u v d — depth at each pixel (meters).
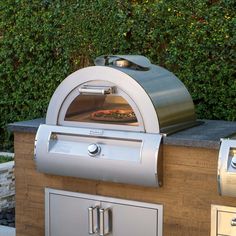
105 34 5.35
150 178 3.54
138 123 3.63
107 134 3.68
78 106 3.88
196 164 3.51
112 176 3.67
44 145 3.87
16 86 6.07
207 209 3.51
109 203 3.81
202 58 4.89
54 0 5.61
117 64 3.96
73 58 5.65
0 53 6.07
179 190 3.58
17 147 4.14
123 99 3.80
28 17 5.81
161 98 3.71
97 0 5.34
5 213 5.20
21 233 4.22
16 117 6.16
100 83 3.75
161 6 5.01
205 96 4.91
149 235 3.71
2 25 5.99
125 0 5.22
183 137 3.56
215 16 4.79
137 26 5.17
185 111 3.99
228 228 3.44
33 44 5.82
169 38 5.06
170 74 4.14
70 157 3.77
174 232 3.63
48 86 5.84
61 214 4.01
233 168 3.28
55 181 4.01
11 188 5.30
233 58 4.76
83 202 3.91
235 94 4.77
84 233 3.92
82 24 5.47
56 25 5.65
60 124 3.91
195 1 4.86
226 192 3.33
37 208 4.12
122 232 3.79
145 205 3.70
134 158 3.56
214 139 3.48
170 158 3.58
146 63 4.02
